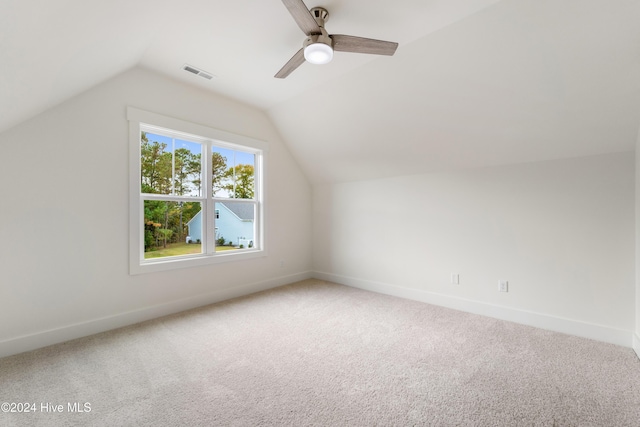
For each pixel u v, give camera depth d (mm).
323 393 1703
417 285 3566
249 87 3215
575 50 1924
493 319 2908
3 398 1627
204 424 1444
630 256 2316
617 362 2049
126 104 2693
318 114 3537
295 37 2316
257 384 1788
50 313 2312
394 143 3346
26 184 2203
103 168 2564
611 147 2359
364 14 2023
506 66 2186
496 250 2977
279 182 4238
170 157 3143
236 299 3541
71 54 1720
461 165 3186
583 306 2512
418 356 2143
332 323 2781
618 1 1642
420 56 2408
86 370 1927
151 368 1959
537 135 2539
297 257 4543
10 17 1048
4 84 1490
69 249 2398
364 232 4113
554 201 2650
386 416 1511
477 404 1605
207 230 3408
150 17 1923
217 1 1896
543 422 1469
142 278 2826
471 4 1916
